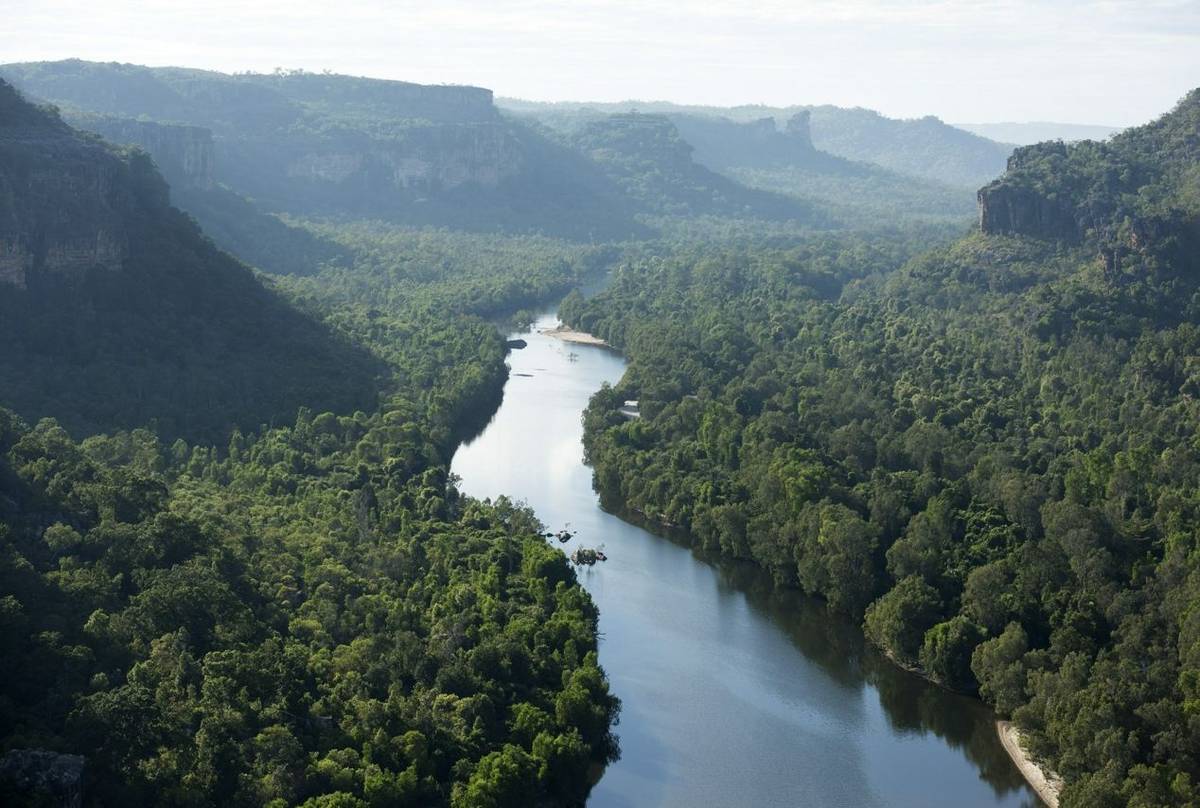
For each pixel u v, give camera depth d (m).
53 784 174.00
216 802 190.12
